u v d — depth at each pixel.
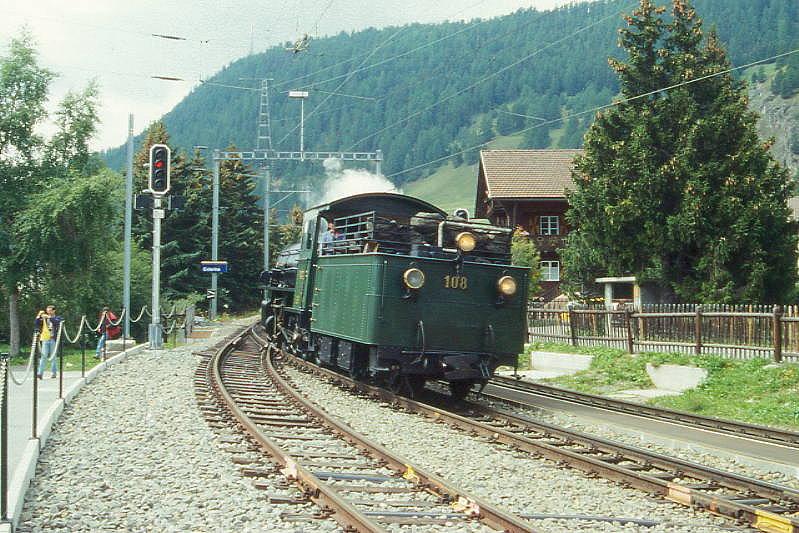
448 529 6.75
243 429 11.06
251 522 6.71
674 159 26.44
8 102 31.80
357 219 17.52
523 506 7.80
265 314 26.48
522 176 46.91
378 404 14.68
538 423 12.38
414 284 14.26
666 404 16.11
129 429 10.96
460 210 16.44
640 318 21.08
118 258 36.38
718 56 28.64
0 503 6.41
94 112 32.94
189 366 20.02
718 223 26.03
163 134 58.97
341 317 15.98
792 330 16.81
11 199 30.88
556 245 44.91
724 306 19.08
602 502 8.09
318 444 10.41
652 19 28.92
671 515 7.76
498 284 14.94
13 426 10.89
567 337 24.38
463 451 10.52
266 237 61.53
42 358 16.72
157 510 7.02
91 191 29.61
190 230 54.09
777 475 9.95
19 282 30.23
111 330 26.55
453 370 14.53
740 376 17.02
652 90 28.78
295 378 18.31
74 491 7.65
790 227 26.33
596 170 29.14
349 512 6.72
